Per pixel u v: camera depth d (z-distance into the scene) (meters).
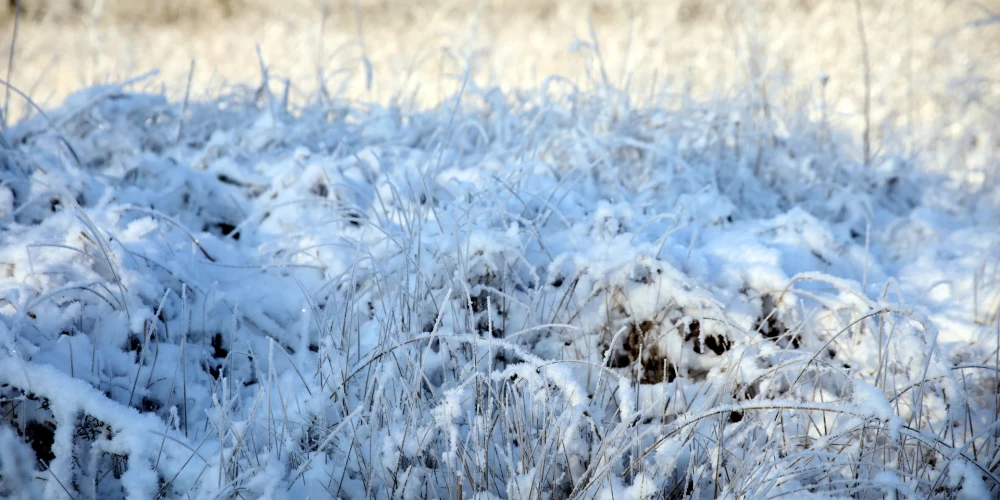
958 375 2.55
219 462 2.06
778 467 1.97
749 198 4.06
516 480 2.04
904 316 2.43
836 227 3.78
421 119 4.76
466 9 12.20
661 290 2.66
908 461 2.23
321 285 2.99
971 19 8.66
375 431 2.24
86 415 2.12
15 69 8.11
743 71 5.27
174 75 7.45
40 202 3.16
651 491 1.93
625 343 2.71
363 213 3.06
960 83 5.57
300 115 5.05
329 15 11.69
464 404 2.37
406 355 2.29
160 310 2.42
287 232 3.42
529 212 3.17
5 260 2.60
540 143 4.12
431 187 3.30
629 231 3.06
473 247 2.75
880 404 1.82
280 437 2.26
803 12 10.23
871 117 6.04
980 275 3.02
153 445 2.09
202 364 2.66
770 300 2.71
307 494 2.15
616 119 4.39
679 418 2.05
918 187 4.58
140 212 3.22
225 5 12.54
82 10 11.88
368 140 4.54
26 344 2.19
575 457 2.14
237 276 3.08
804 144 4.56
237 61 8.60
